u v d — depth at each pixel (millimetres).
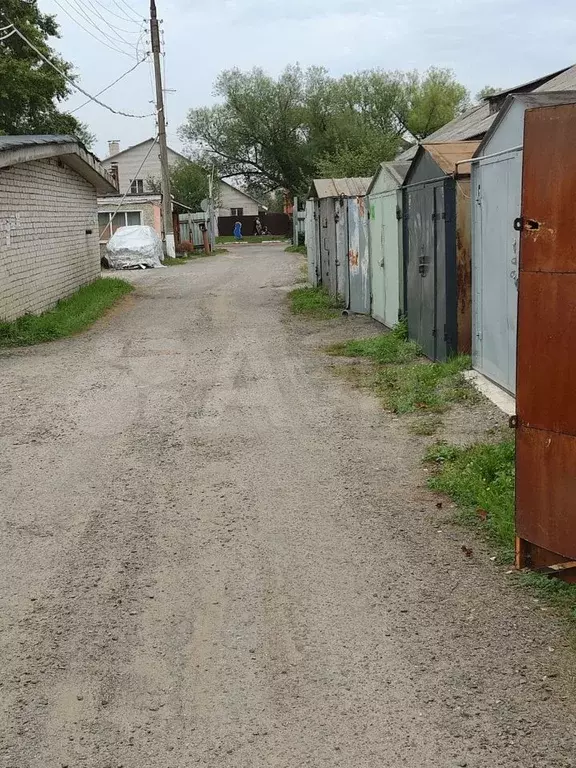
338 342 11539
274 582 4387
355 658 3629
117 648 3775
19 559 4754
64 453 6742
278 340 11953
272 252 38000
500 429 6723
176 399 8523
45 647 3793
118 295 18234
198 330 13211
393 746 3037
